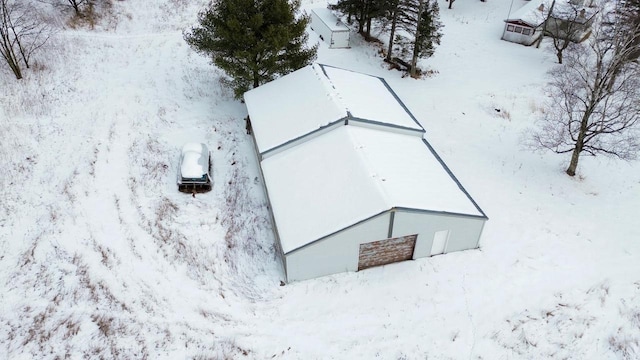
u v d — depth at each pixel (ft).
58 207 66.13
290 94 82.07
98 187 70.33
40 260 58.44
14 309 52.75
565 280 61.98
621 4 116.47
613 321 56.18
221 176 76.18
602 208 75.36
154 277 58.29
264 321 55.11
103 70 101.04
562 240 68.54
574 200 76.95
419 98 106.32
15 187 68.49
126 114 86.94
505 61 128.16
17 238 61.11
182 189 72.08
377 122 73.51
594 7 137.59
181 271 59.57
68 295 54.85
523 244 67.67
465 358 52.16
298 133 72.64
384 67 119.44
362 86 85.87
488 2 172.65
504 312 57.57
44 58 101.35
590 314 57.06
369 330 54.75
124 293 55.98
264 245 65.41
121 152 77.77
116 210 66.90
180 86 98.53
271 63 86.53
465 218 62.08
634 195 78.43
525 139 91.97
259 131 76.43
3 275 56.34
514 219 72.28
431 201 61.52
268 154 71.87
